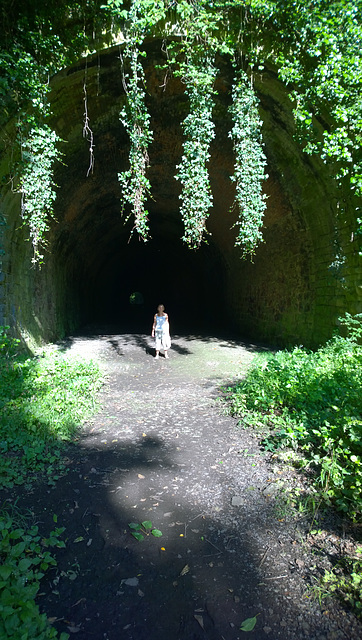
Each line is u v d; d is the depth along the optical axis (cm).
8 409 457
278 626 219
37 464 384
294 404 496
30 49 602
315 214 840
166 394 639
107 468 390
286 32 655
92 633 214
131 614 227
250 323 1323
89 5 600
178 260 2181
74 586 245
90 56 644
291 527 297
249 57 685
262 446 426
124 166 1030
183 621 223
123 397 621
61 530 288
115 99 761
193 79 664
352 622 218
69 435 451
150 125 869
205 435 468
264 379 590
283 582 248
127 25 634
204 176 694
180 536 293
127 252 2305
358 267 734
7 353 634
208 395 631
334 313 807
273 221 1009
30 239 832
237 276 1439
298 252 952
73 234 1263
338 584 241
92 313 1938
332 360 643
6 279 741
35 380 580
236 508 324
